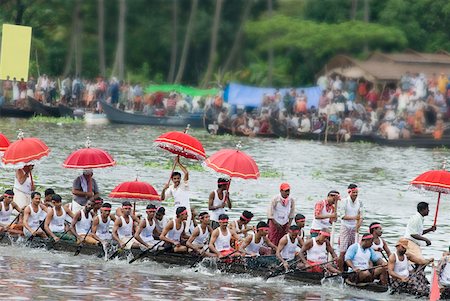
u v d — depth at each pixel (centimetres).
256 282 5981
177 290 5597
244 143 14625
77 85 18300
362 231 7638
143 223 6381
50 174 9919
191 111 17812
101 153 6869
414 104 15862
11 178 9512
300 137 15888
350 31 17762
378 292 5844
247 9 19488
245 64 19350
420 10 18338
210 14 19975
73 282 5619
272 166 11712
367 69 16738
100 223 6462
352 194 6175
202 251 6200
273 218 6356
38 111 17488
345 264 6109
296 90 16488
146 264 6316
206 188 9581
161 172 10600
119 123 17075
